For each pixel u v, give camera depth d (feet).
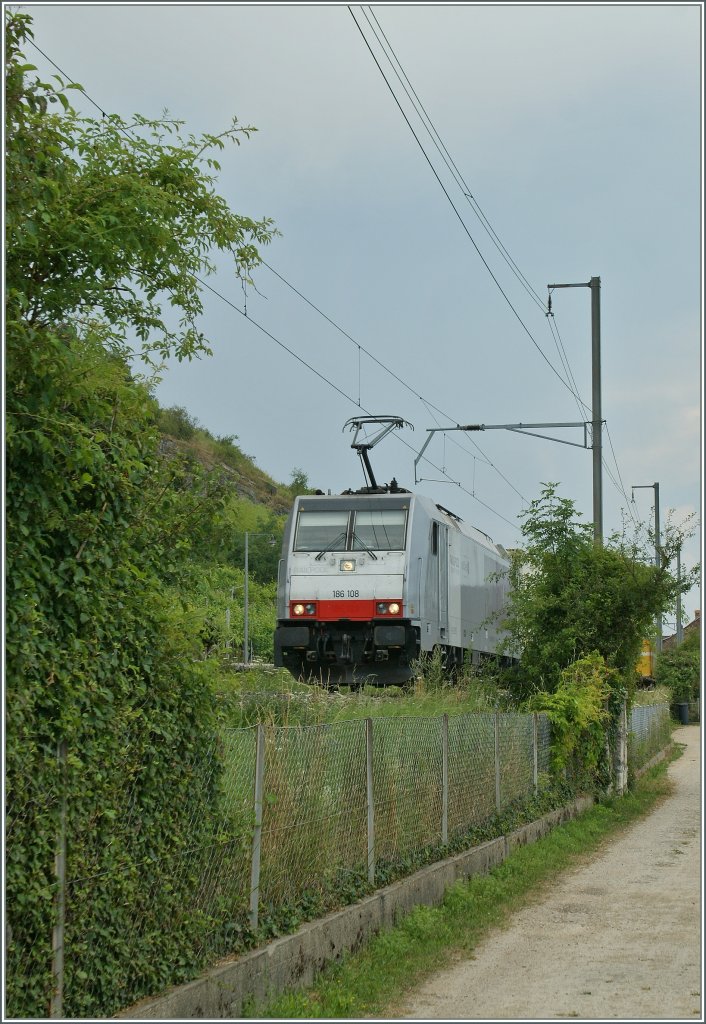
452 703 139.23
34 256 53.01
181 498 61.72
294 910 68.28
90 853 48.24
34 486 46.32
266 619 529.45
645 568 179.93
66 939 46.32
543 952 78.69
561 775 151.23
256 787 65.00
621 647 180.45
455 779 103.96
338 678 199.82
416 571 200.85
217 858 60.18
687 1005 63.87
